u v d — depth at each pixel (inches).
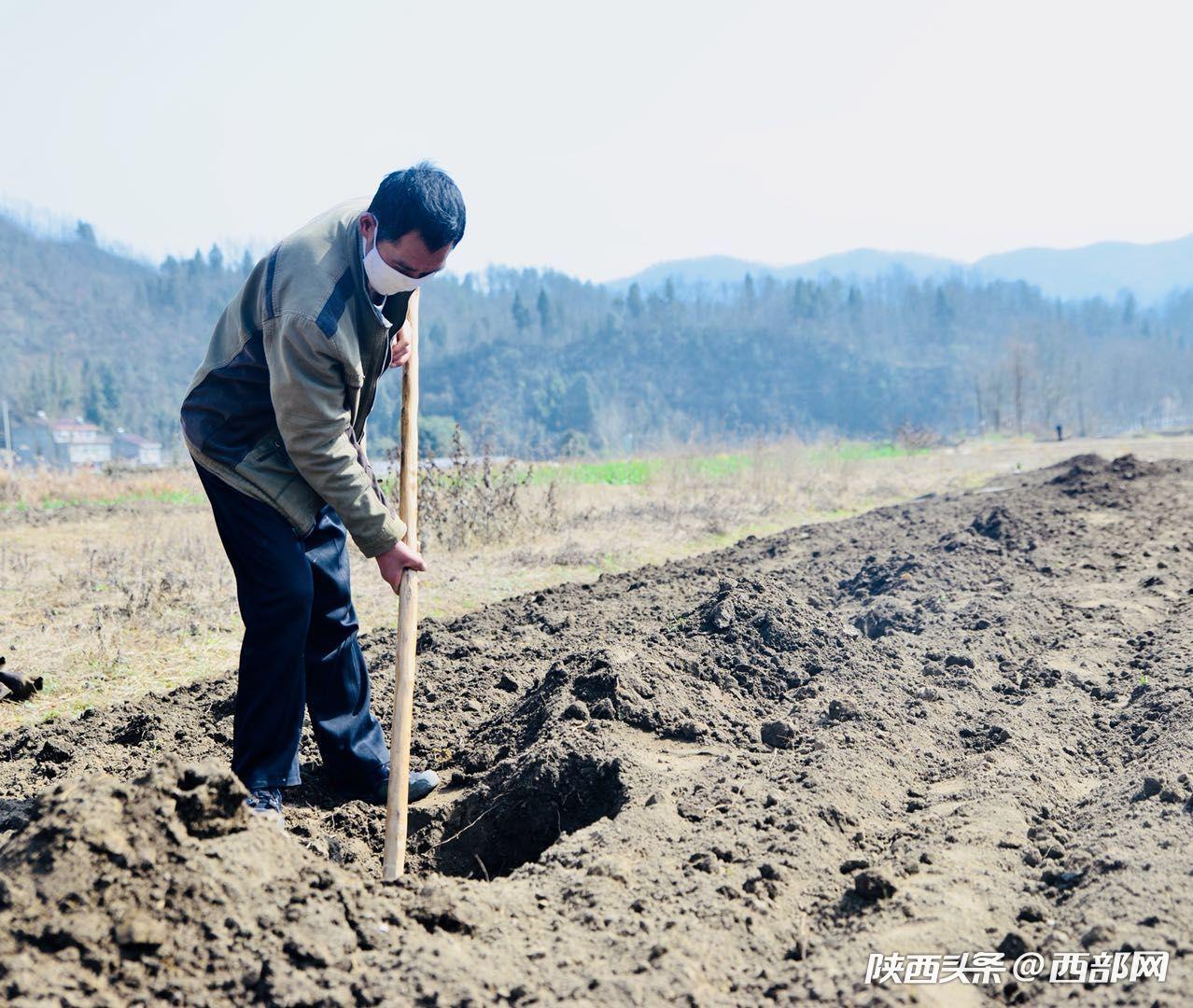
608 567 391.9
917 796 146.5
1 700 226.5
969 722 176.6
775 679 195.5
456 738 180.7
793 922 107.7
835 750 154.0
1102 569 302.2
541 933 101.7
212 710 194.7
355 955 90.4
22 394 6156.5
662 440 861.2
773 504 593.9
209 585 338.0
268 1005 83.7
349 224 129.1
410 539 139.5
